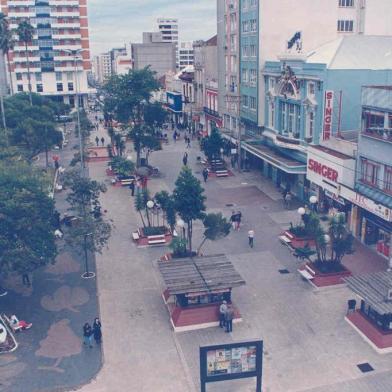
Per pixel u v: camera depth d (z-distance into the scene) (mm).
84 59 127562
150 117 59594
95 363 22938
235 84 64375
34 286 30750
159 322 26453
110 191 52469
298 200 47406
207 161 61594
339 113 41938
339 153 39094
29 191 28688
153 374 22109
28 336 25188
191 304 26141
